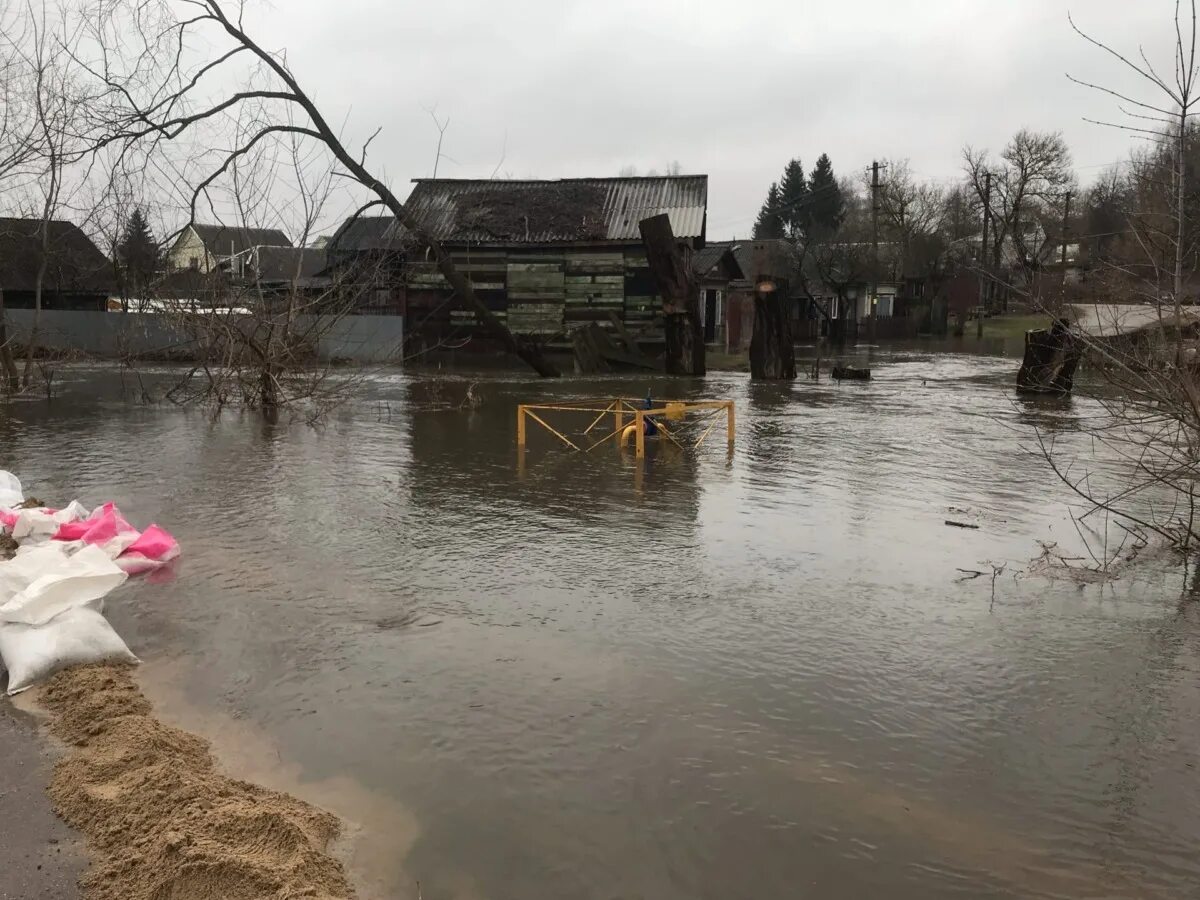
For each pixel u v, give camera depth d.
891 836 2.86
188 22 15.30
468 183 26.69
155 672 4.03
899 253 54.06
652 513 7.10
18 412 13.48
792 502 7.54
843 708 3.73
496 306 24.20
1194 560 5.87
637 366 22.73
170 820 2.75
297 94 16.44
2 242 22.41
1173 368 5.57
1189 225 5.27
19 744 3.32
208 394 14.66
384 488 7.97
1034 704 3.79
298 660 4.17
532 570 5.57
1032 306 7.13
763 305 20.55
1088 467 9.30
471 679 3.97
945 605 4.99
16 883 2.51
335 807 2.97
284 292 15.78
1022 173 50.28
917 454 10.05
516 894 2.56
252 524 6.62
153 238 18.88
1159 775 3.25
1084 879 2.68
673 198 25.31
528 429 12.05
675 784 3.14
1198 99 4.71
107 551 5.43
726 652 4.31
